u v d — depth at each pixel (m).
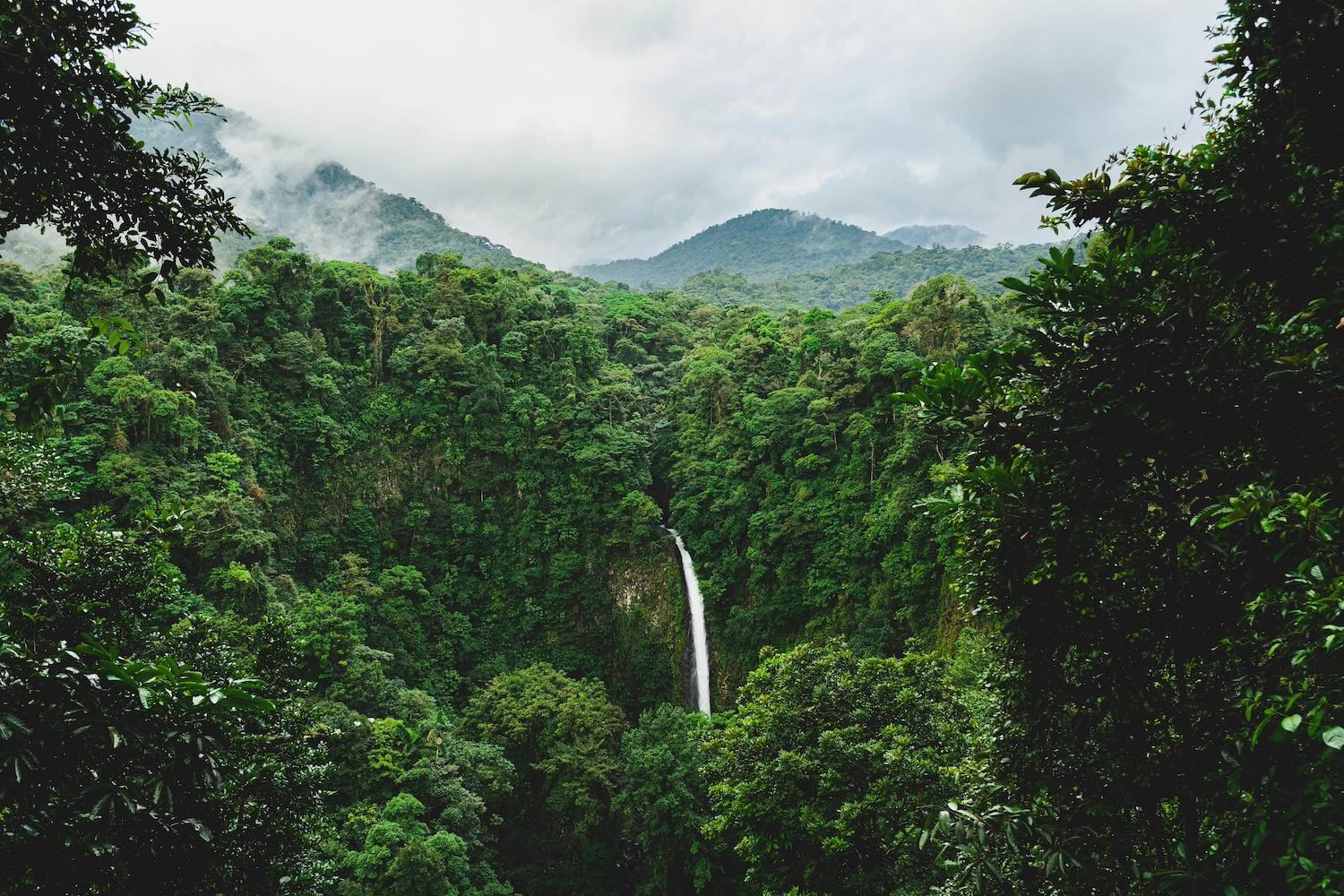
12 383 5.16
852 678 15.43
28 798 3.77
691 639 48.94
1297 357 3.93
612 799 32.22
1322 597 3.46
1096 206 5.12
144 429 34.34
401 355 53.66
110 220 4.79
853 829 13.16
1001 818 5.00
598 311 76.94
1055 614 4.98
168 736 4.07
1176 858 4.48
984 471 4.81
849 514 41.62
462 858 25.94
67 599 6.62
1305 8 4.13
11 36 3.98
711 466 50.56
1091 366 4.71
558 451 54.28
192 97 4.80
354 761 28.78
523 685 39.16
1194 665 5.04
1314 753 3.74
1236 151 4.74
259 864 7.75
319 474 48.00
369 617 44.31
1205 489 4.63
